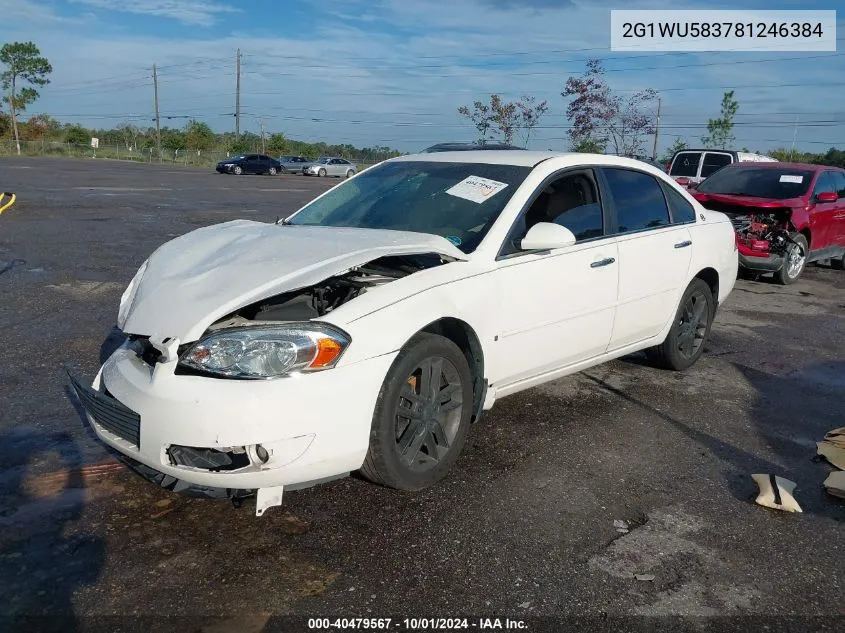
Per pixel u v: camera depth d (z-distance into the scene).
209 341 2.98
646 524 3.40
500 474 3.84
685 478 3.90
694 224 5.55
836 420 4.89
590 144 28.16
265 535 3.18
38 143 57.88
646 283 4.93
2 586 2.77
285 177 41.22
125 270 8.88
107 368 3.33
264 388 2.90
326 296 3.42
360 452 3.17
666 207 5.32
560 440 4.33
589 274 4.42
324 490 3.60
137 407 2.99
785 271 10.30
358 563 2.99
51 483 3.56
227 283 3.21
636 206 5.00
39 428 4.18
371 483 3.69
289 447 2.95
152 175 32.09
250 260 3.41
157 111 69.38
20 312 6.73
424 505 3.48
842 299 9.55
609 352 4.88
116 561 2.95
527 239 3.90
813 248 10.68
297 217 4.69
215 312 3.02
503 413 4.72
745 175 11.24
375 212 4.38
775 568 3.08
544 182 4.31
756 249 10.02
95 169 34.81
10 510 3.30
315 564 2.98
